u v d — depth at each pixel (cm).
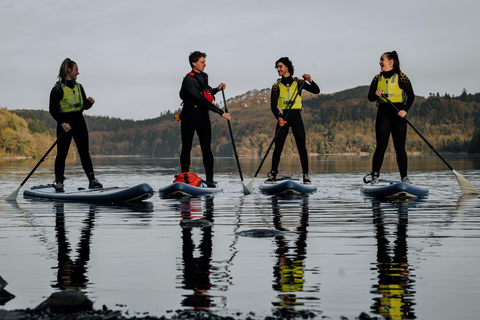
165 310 225
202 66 910
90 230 456
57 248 368
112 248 366
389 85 823
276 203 695
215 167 2519
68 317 213
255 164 3177
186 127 910
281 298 242
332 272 290
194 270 297
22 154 14038
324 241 389
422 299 238
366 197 779
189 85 897
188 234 429
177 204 695
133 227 474
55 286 265
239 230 451
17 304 236
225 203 704
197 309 226
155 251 354
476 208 614
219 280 275
